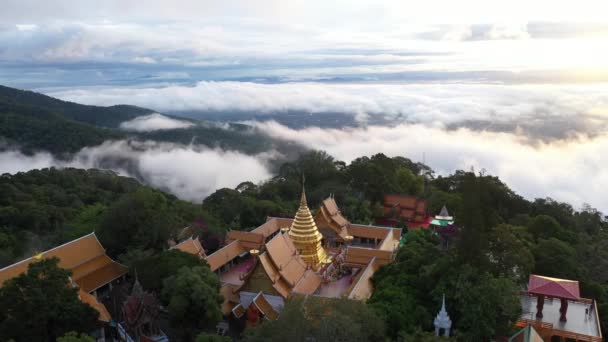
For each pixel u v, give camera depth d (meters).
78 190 158.50
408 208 139.62
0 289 63.59
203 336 62.97
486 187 75.44
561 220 125.12
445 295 68.38
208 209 137.25
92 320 66.94
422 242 100.25
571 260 86.12
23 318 61.06
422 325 66.19
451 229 97.31
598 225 137.12
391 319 63.94
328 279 94.62
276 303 79.56
